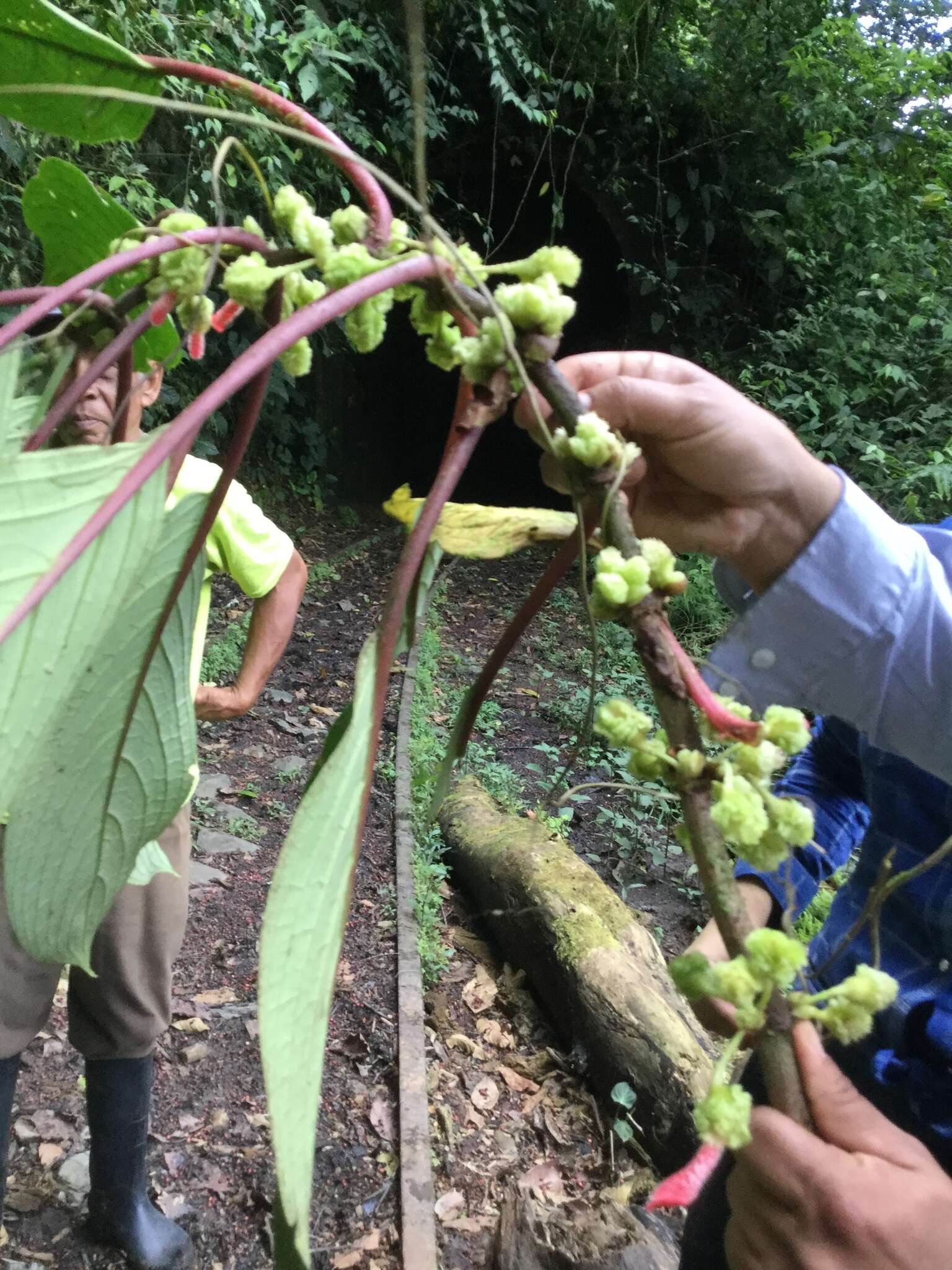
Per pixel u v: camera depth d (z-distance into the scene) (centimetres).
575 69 626
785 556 59
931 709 60
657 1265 162
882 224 605
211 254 40
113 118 51
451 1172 199
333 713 405
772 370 591
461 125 674
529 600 47
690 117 650
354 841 34
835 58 637
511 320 38
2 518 35
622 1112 211
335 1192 191
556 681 463
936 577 60
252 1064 219
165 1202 183
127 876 47
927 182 618
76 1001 159
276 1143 29
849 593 58
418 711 395
